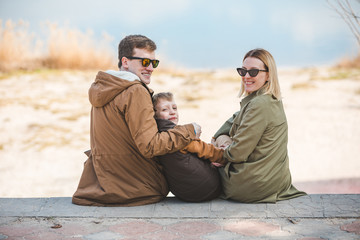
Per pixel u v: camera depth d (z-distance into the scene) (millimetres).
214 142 3934
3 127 9016
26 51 13922
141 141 3301
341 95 11164
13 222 3260
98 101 3451
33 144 8211
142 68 3559
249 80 3617
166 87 12266
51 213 3400
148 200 3539
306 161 7133
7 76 12664
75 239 2979
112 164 3492
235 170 3521
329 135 8430
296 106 10359
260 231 3041
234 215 3303
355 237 2914
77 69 13961
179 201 3607
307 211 3330
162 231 3084
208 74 14039
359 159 7117
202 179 3461
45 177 6629
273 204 3484
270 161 3488
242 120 3498
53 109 10203
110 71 3498
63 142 8344
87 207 3508
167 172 3512
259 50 3602
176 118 3594
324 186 5883
